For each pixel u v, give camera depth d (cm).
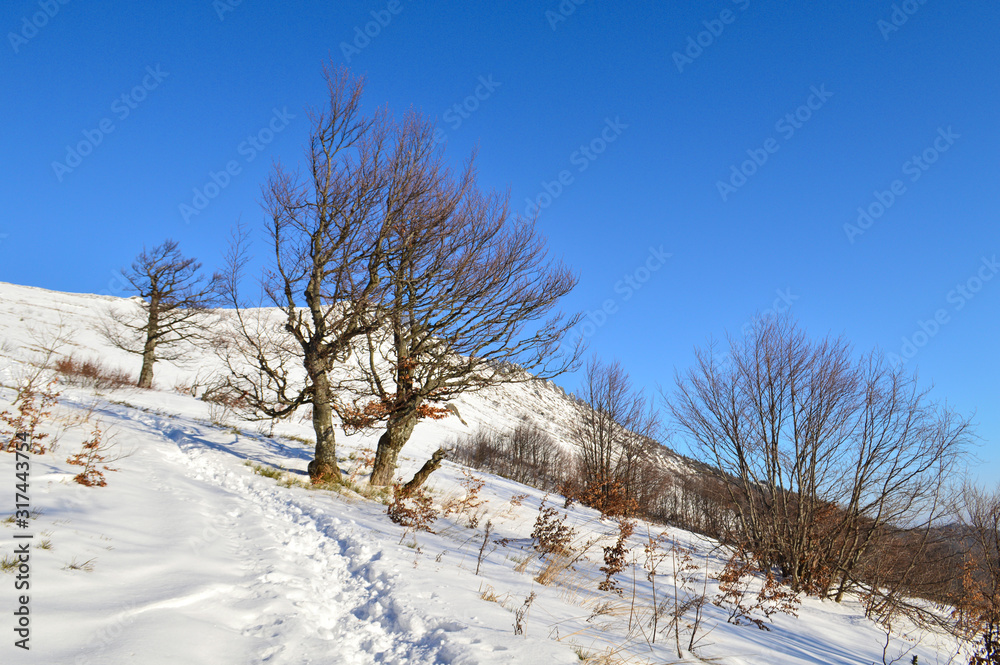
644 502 2775
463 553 805
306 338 1377
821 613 1165
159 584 452
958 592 1191
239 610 445
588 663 419
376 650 412
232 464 1212
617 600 725
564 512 1731
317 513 855
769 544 1432
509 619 495
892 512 1354
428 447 3828
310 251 1216
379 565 602
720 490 1647
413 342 1334
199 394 2981
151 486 830
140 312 3494
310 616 462
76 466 794
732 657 568
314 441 1911
